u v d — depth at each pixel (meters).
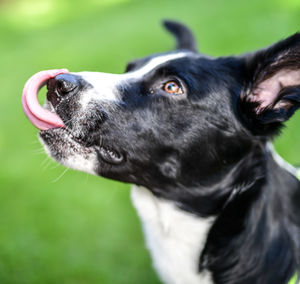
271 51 0.77
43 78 0.75
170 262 0.82
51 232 1.06
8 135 1.54
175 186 0.79
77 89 0.75
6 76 2.28
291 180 0.79
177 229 0.80
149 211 0.82
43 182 1.21
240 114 0.78
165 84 0.77
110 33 2.80
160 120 0.77
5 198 1.16
